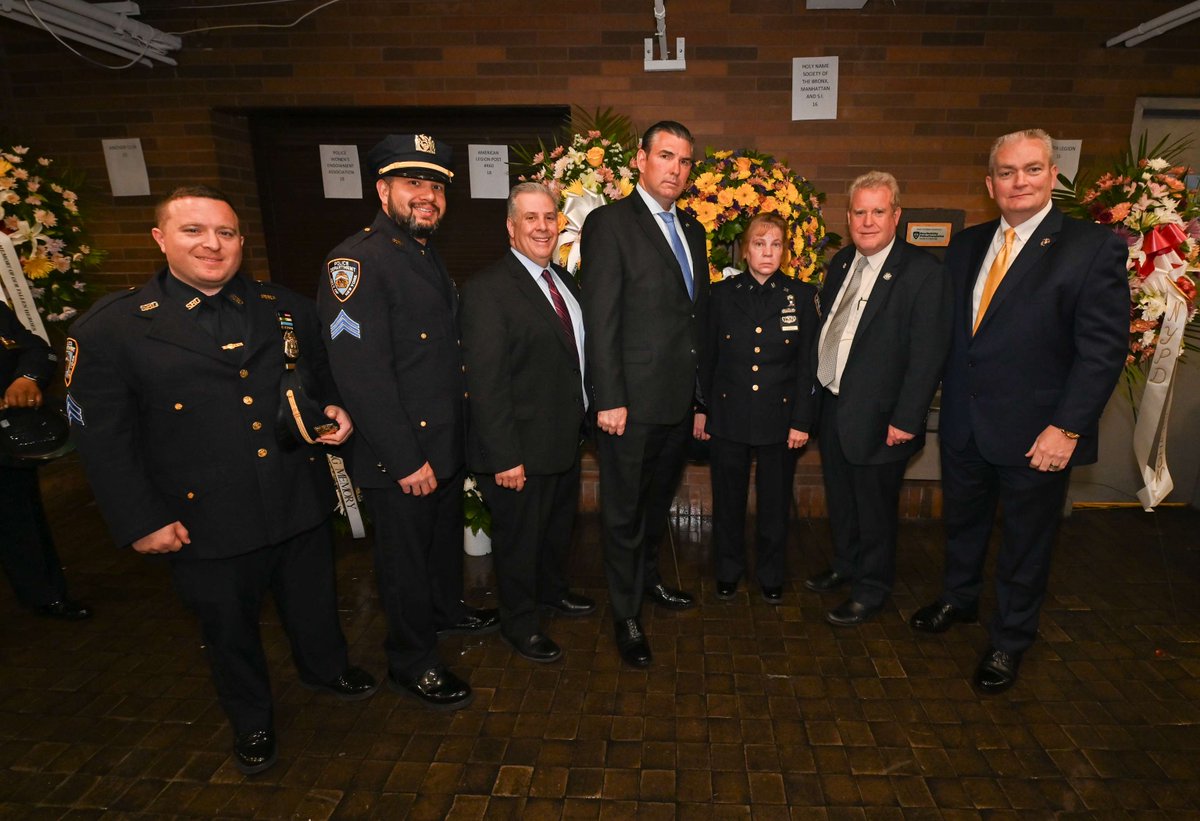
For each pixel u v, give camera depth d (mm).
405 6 3473
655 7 3168
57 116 3680
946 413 2445
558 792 1922
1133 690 2324
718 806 1867
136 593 3045
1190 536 3494
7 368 2465
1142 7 3357
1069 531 3557
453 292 2256
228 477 1821
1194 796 1884
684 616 2805
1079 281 2055
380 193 2105
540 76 3533
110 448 1686
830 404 2752
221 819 1850
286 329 1959
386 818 1846
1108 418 3758
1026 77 3449
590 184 2984
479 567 3316
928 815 1831
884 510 2592
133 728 2201
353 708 2285
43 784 1970
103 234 3814
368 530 3658
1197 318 2941
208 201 1705
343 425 2004
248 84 3588
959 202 3600
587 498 3938
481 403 2166
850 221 2443
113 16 3146
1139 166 2855
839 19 3418
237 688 1978
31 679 2447
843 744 2088
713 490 2836
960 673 2420
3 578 3178
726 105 3533
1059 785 1925
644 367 2285
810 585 2984
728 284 2650
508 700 2311
